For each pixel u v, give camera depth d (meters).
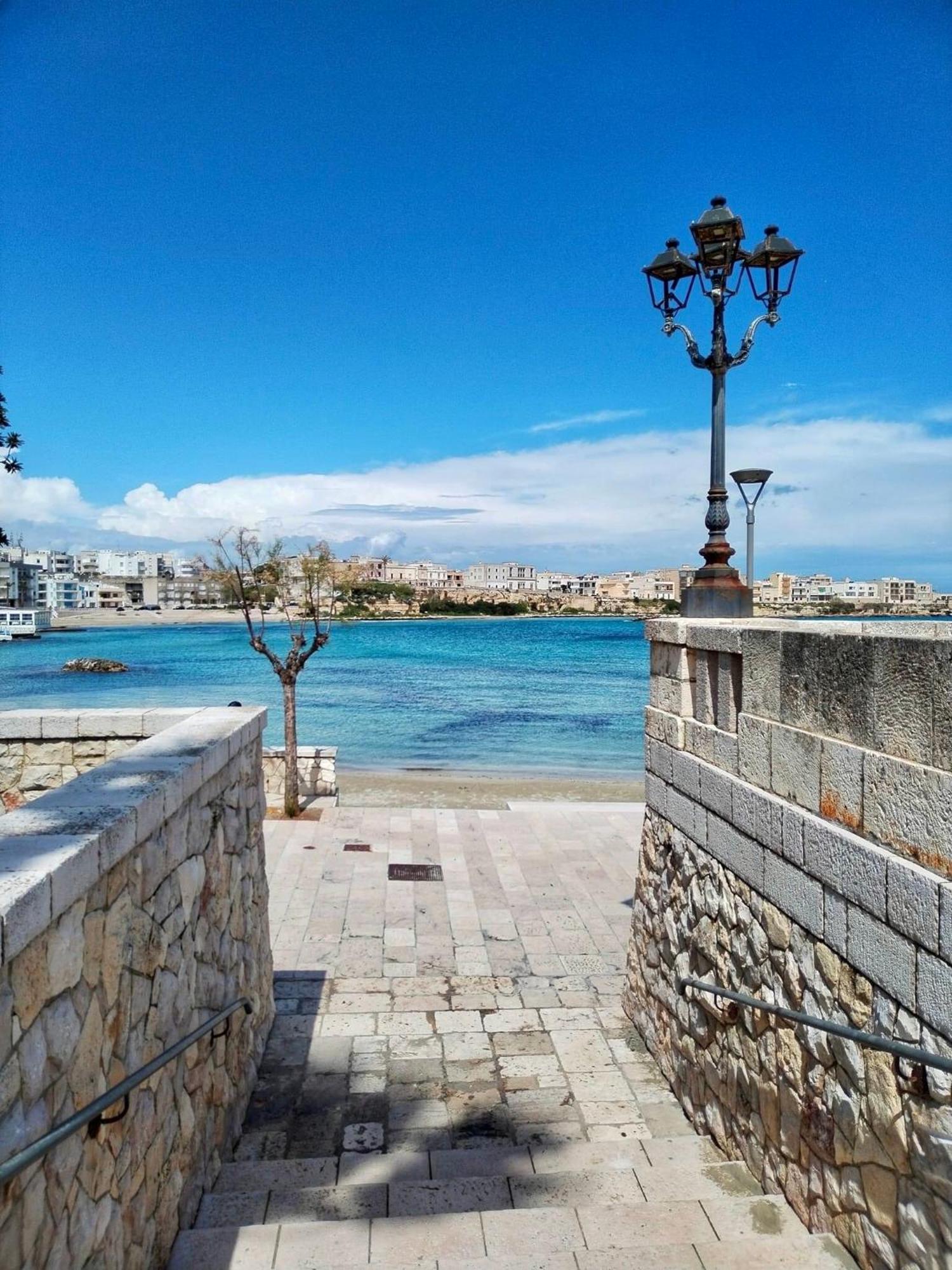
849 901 3.60
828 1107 3.78
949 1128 2.88
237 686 45.53
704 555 6.93
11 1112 2.33
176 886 4.15
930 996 3.02
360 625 132.50
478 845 12.92
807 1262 3.52
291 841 13.03
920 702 3.17
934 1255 2.95
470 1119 5.73
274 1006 7.34
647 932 6.76
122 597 197.00
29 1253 2.39
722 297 6.96
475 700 39.06
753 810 4.62
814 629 4.89
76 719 6.76
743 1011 4.79
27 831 2.96
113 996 3.23
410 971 8.38
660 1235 3.94
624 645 85.38
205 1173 4.66
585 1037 6.98
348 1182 4.90
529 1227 3.99
